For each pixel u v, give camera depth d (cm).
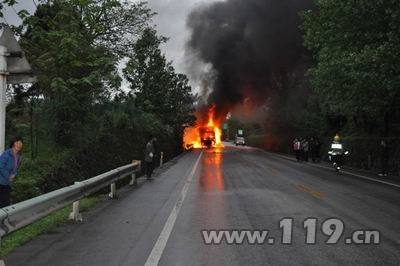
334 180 2102
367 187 1803
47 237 878
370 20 2295
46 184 1434
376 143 2969
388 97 2669
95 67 1984
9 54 842
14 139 927
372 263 702
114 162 2052
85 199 1400
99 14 2134
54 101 1891
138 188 1756
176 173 2467
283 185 1841
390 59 2080
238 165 3108
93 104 2448
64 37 1803
